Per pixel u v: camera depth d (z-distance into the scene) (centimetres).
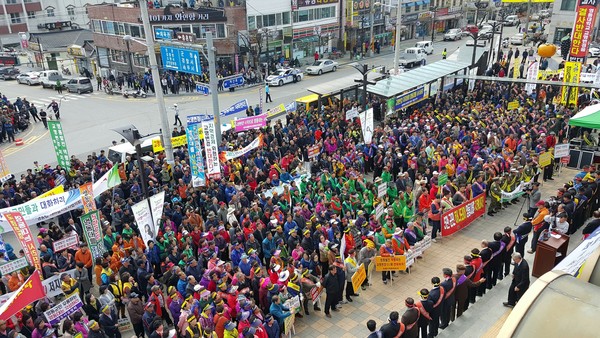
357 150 2280
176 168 2067
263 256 1542
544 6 9762
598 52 5188
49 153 3044
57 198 1556
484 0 8744
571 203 1568
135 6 4959
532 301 638
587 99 2994
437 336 1199
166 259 1394
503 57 4609
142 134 3294
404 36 7369
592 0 3478
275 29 5228
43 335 1117
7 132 3341
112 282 1334
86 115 3891
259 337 1059
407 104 2973
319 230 1488
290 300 1211
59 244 1461
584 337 580
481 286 1351
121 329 1312
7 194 1873
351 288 1381
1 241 1448
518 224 1772
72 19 7606
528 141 2133
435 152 2053
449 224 1653
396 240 1409
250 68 4844
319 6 5706
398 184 1839
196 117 2394
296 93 4306
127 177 2114
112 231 1584
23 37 6444
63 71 6112
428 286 1427
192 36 2969
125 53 5294
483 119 2469
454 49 6341
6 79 5766
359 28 6278
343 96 3181
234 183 2023
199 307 1167
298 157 2300
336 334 1246
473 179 1864
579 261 858
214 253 1359
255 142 2178
